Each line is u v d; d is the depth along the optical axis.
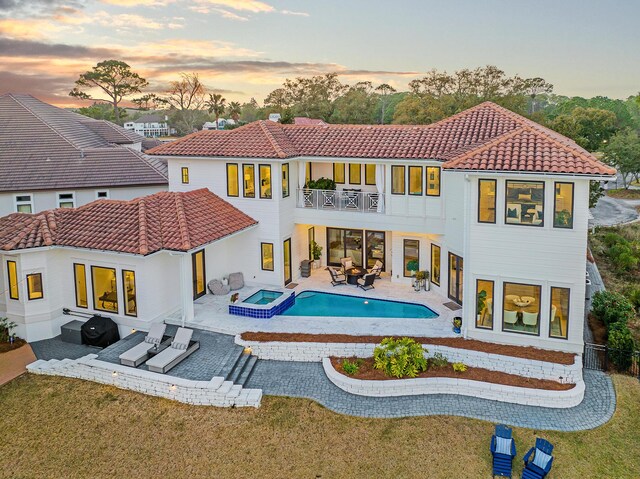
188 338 20.66
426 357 20.50
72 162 35.00
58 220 24.61
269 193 27.64
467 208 20.69
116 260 22.64
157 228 23.72
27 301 22.91
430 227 26.41
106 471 14.77
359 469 14.75
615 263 35.28
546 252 19.81
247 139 28.91
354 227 28.09
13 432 16.50
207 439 16.12
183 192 27.52
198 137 30.31
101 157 36.25
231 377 19.39
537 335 20.52
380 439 16.09
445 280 26.66
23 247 22.20
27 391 18.88
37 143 35.91
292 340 21.58
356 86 113.44
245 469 14.80
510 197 20.00
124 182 34.75
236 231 26.02
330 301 26.86
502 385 18.45
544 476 14.07
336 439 16.12
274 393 18.73
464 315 21.56
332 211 28.44
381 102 122.75
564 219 19.39
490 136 25.95
